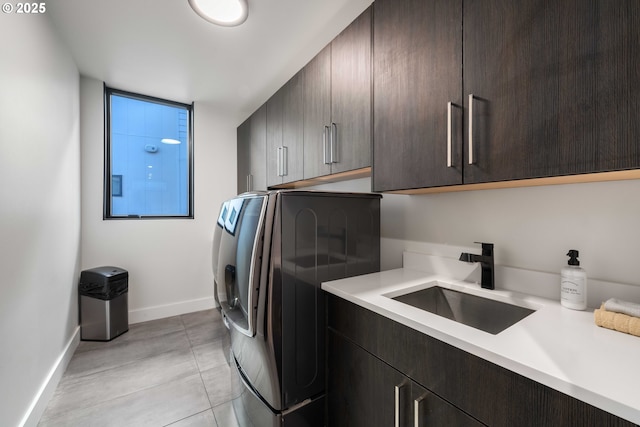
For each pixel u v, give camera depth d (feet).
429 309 4.23
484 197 4.23
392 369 3.05
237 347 4.70
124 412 5.18
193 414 5.15
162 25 5.99
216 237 6.32
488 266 3.86
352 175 5.64
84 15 5.66
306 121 6.14
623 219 2.98
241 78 8.39
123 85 8.88
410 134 3.66
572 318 2.78
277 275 3.77
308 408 4.03
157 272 9.77
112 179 9.21
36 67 5.07
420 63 3.51
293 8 5.47
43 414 5.11
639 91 1.97
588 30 2.20
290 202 3.93
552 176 2.46
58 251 6.21
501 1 2.72
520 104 2.60
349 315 3.69
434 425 2.61
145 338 8.22
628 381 1.75
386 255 5.82
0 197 3.89
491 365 2.20
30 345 4.75
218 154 10.86
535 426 1.97
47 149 5.57
